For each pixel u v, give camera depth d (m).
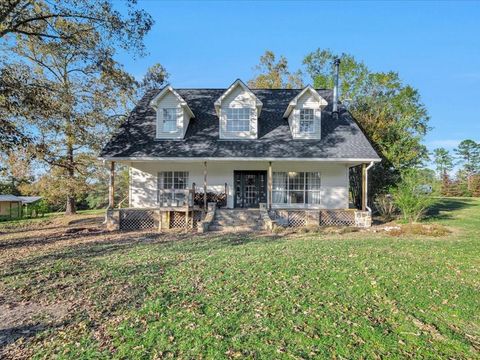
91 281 6.63
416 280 6.41
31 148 14.78
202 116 18.11
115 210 15.23
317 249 9.28
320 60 35.28
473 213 19.30
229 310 4.95
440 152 57.72
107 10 13.20
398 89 28.17
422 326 4.46
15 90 12.05
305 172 17.64
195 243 10.87
